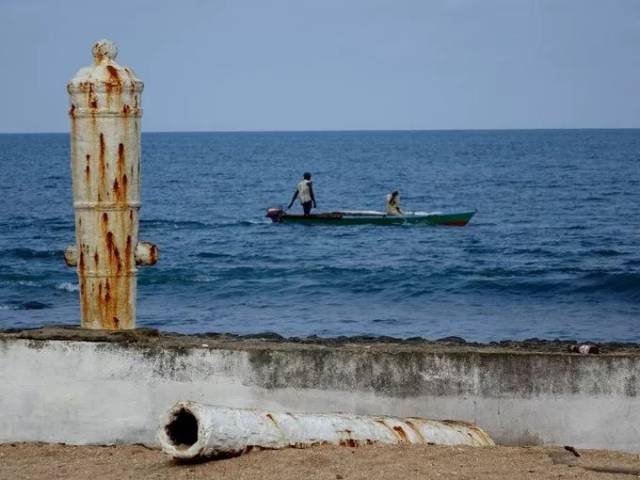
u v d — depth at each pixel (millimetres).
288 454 13859
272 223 90125
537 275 58938
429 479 13008
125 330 16438
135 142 16422
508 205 116000
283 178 184625
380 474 13180
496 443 15383
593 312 48125
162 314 47625
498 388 15398
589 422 15344
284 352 15445
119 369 15531
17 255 68750
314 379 15461
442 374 15445
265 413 14273
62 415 15578
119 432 15516
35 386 15617
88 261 16484
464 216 83000
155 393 15484
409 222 82625
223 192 147000
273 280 58750
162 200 131625
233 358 15445
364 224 82625
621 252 71000
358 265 64250
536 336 41156
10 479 13711
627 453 14992
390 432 14719
